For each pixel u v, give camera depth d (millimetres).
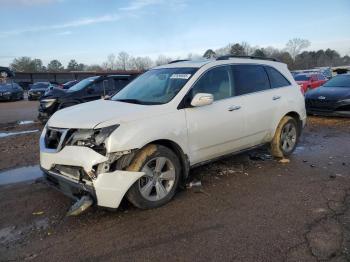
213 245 3467
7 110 19391
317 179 5340
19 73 56562
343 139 8242
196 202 4516
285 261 3178
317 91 11555
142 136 4121
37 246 3529
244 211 4227
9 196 4852
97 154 3850
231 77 5496
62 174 4180
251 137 5715
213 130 4977
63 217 4160
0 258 3336
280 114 6184
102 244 3535
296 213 4141
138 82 5633
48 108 11797
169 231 3768
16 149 7914
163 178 4430
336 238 3549
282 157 6441
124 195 4086
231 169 5855
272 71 6316
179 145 4555
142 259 3258
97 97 12359
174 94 4738
